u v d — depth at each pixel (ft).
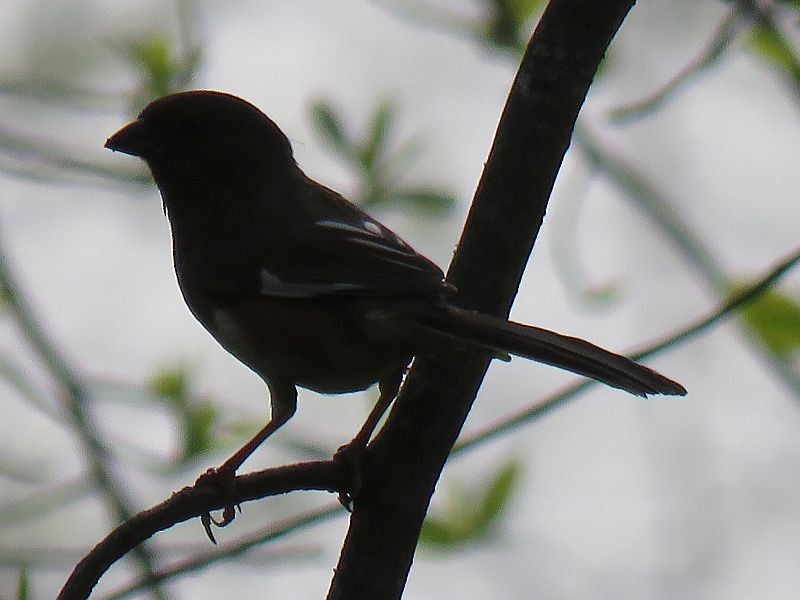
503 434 31.86
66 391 38.58
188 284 33.40
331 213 32.91
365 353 29.89
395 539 26.73
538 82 26.13
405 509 26.73
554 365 25.86
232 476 30.35
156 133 34.50
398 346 28.25
